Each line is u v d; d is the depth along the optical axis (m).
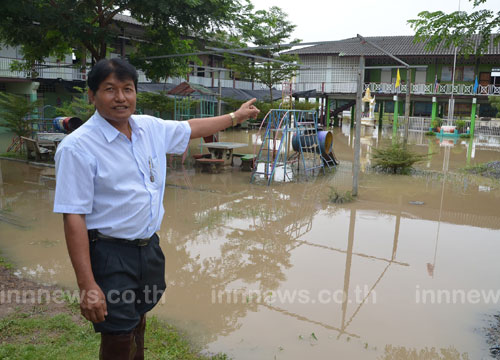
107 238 1.87
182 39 14.64
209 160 12.23
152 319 3.85
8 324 3.48
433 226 7.28
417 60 33.19
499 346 3.61
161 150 2.06
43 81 21.42
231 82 30.78
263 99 28.69
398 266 5.45
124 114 1.82
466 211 8.34
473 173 12.64
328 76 34.59
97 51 11.95
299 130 11.77
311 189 10.28
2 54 20.50
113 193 1.83
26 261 5.32
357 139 9.20
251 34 25.12
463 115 34.03
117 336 1.89
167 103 17.00
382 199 9.28
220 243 6.29
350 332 3.80
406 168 12.70
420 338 3.72
